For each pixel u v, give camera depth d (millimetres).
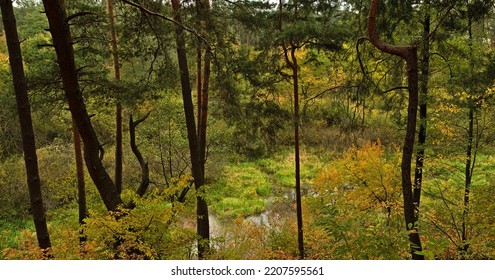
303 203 11305
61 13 5738
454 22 8273
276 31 9078
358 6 8031
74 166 16438
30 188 6598
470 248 7484
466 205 8453
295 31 8125
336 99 8734
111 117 16922
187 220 11609
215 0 9180
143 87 8859
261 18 9734
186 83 9219
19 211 16078
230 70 9305
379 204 9812
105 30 9266
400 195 10094
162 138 15398
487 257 7168
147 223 5910
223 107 10328
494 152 9625
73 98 6156
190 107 9375
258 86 10336
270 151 11258
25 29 22406
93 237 5949
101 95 9336
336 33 8312
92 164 6523
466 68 9000
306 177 21250
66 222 13406
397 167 10102
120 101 8648
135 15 8094
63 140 19141
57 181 15227
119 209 6211
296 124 9859
